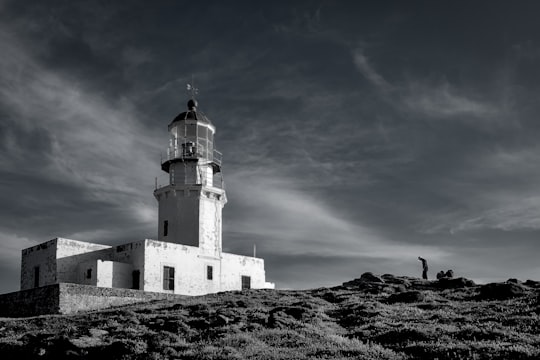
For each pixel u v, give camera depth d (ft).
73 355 86.38
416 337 87.92
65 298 140.15
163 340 90.89
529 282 156.35
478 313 110.42
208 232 187.42
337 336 91.86
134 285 169.17
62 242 169.07
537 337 85.66
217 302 132.46
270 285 207.41
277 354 78.74
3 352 93.40
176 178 191.62
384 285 159.12
